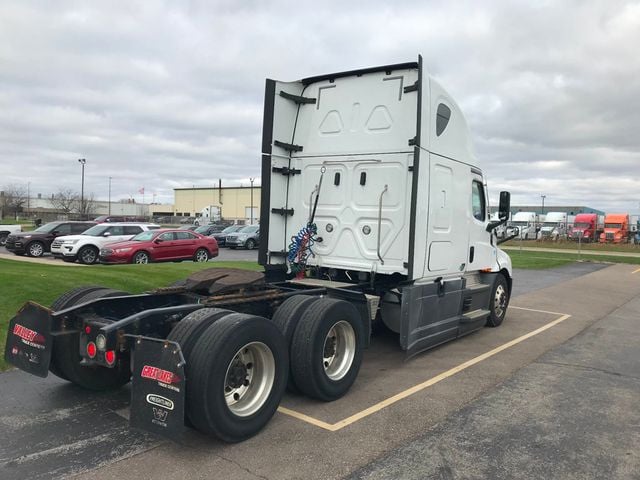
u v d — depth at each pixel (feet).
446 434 13.92
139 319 13.83
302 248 22.18
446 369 20.21
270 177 22.33
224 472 11.66
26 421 14.39
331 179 21.94
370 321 18.97
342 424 14.52
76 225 75.66
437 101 20.62
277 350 14.33
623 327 29.60
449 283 22.34
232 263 58.44
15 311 24.85
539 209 343.26
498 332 27.63
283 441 13.35
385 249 20.48
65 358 15.76
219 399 12.47
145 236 63.41
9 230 96.68
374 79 21.13
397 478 11.52
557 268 70.69
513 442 13.46
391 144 20.53
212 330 12.83
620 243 150.00
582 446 13.26
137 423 12.25
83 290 17.16
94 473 11.50
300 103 22.99
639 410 15.93
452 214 22.35
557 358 22.21
